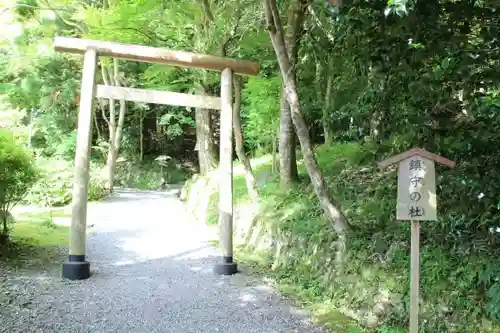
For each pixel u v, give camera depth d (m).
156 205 12.62
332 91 7.44
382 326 3.86
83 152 5.45
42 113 17.00
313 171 5.04
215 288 5.07
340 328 3.96
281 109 7.56
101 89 5.77
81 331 3.69
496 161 3.76
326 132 9.26
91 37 8.46
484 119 3.76
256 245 6.71
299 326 4.00
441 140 3.98
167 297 4.70
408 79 3.96
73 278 5.12
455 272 3.73
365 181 6.33
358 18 3.89
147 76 9.73
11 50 14.16
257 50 8.41
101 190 13.74
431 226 4.37
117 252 6.71
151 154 21.08
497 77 3.67
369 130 6.08
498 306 3.25
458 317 3.51
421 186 3.18
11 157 5.53
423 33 3.69
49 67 13.54
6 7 11.45
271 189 7.87
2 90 13.48
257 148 13.87
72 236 5.29
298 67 7.66
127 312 4.20
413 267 3.19
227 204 5.91
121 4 8.29
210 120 12.95
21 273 5.17
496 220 3.64
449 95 3.97
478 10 3.62
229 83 6.14
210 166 12.80
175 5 7.56
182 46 8.41
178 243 7.53
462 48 3.73
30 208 10.85
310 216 6.05
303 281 5.14
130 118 20.33
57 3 11.80
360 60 4.54
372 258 4.47
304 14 6.57
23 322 3.77
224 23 7.46
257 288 5.11
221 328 3.91
